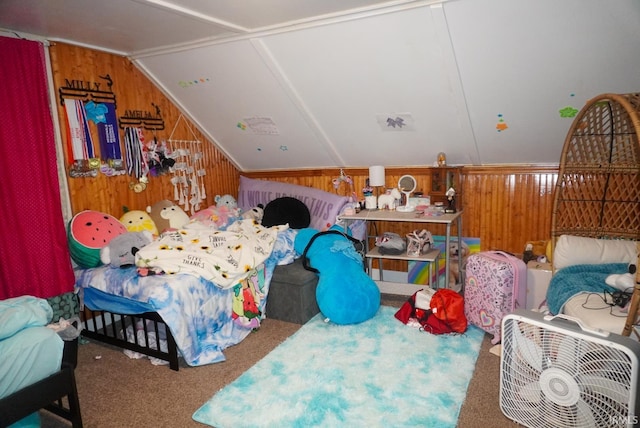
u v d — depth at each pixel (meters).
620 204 2.65
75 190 2.96
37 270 2.66
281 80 3.06
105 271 2.67
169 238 2.77
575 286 2.25
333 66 2.83
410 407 1.95
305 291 2.94
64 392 1.78
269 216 3.71
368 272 3.62
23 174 2.58
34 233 2.63
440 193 3.43
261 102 3.40
